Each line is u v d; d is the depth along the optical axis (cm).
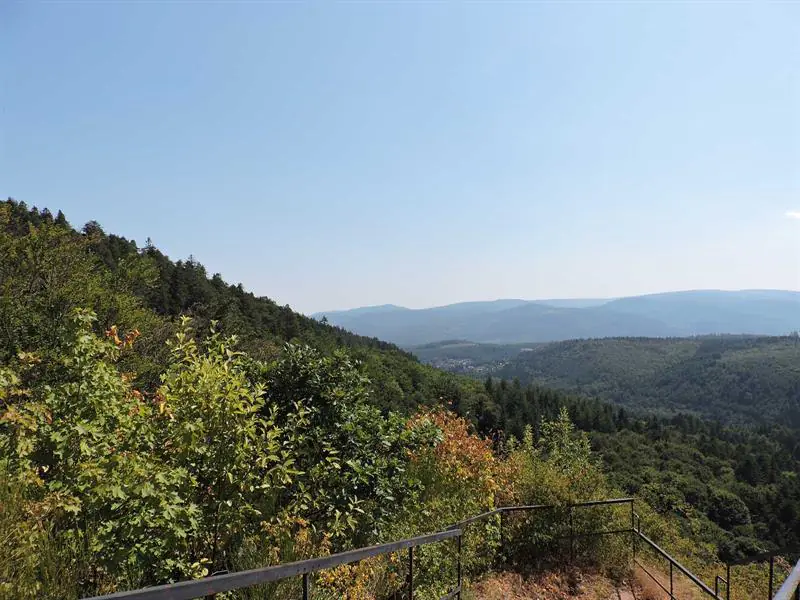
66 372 365
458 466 709
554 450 1017
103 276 1536
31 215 2622
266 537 403
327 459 526
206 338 512
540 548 696
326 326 9119
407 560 504
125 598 152
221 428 382
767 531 3262
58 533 292
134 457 327
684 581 717
